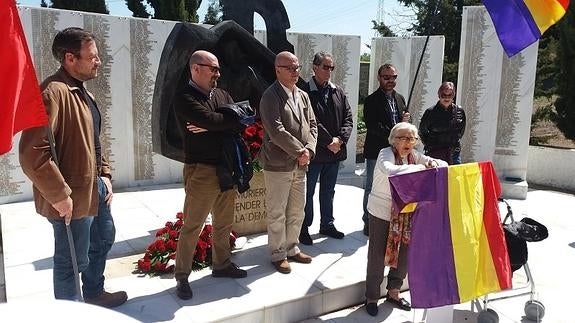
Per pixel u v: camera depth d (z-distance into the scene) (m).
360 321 3.32
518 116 7.12
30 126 2.19
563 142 10.46
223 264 3.59
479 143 7.39
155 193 6.47
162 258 3.72
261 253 4.10
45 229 4.72
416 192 2.86
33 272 3.63
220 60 4.51
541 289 3.94
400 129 3.20
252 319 3.12
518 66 7.00
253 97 4.62
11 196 5.92
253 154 4.46
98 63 2.68
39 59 5.94
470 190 3.01
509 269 3.09
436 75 7.72
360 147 11.25
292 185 3.79
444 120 5.23
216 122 3.07
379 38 8.20
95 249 3.04
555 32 10.25
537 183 8.25
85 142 2.62
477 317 3.21
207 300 3.22
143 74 6.70
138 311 3.05
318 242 4.44
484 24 7.09
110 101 6.51
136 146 6.82
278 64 3.58
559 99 8.98
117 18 6.41
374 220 3.29
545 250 4.89
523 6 4.00
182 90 3.14
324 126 4.29
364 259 4.02
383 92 4.59
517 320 3.39
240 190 3.28
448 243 2.96
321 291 3.39
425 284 2.93
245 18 4.88
